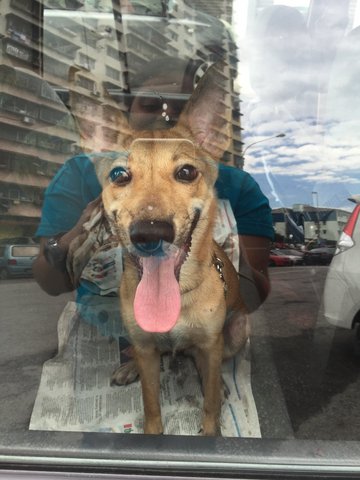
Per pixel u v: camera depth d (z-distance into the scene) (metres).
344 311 0.33
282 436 0.31
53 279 0.36
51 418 0.31
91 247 0.36
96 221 0.36
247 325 0.37
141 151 0.35
